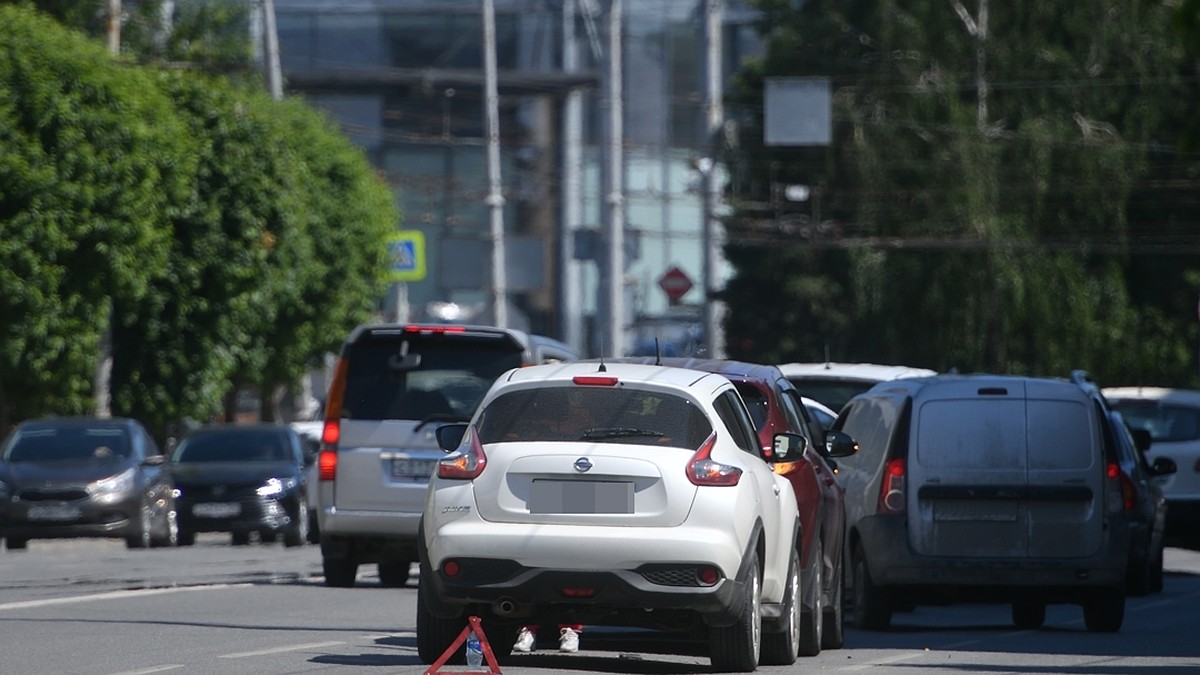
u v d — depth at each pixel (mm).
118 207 127250
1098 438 59906
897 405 61250
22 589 69875
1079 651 53125
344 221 169000
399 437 70062
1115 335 198375
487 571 42250
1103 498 59438
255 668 44469
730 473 42812
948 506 59719
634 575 41906
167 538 109250
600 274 172375
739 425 45344
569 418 43094
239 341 148000
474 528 42406
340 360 70938
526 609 42594
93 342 128125
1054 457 59625
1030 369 198125
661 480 42281
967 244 194125
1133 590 77938
